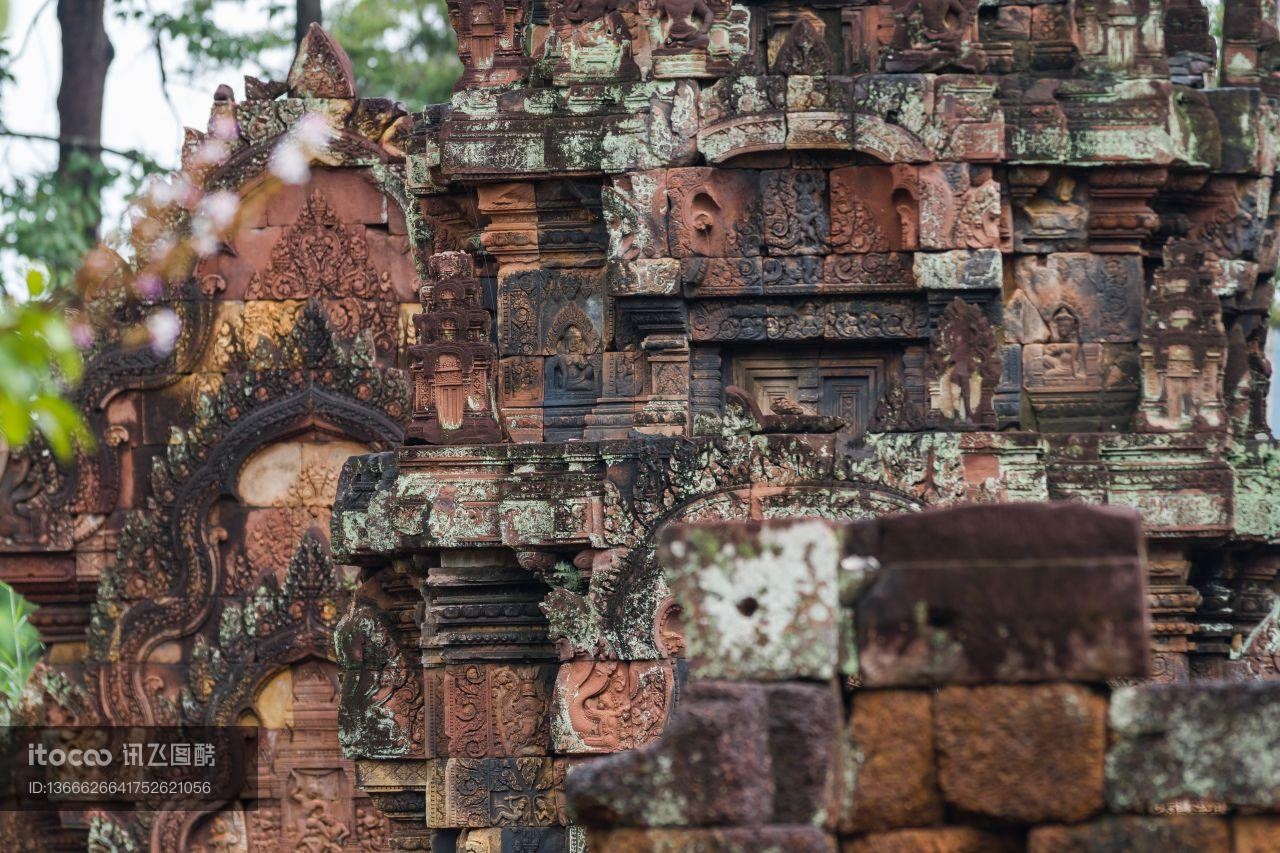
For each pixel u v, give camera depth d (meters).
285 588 34.22
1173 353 25.72
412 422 25.88
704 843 14.88
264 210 34.53
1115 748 15.05
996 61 26.50
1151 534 25.42
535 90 26.28
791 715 15.02
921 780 15.31
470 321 25.92
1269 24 28.67
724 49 26.00
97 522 35.25
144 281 25.48
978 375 25.06
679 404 25.92
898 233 25.94
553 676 25.83
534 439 26.45
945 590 15.25
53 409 13.58
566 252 26.61
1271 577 26.92
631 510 24.97
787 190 26.03
